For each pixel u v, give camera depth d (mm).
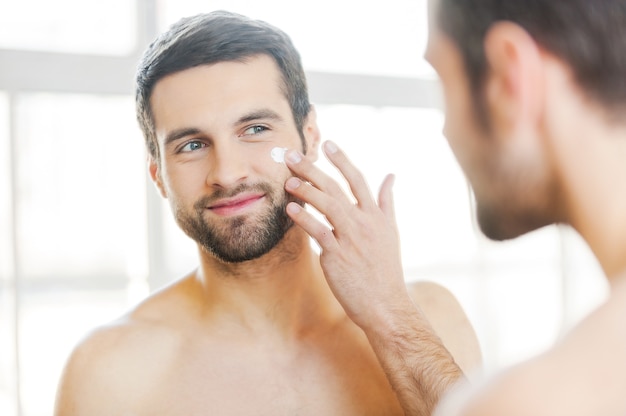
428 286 1190
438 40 423
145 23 2445
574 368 325
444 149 2984
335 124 2787
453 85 418
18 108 2285
